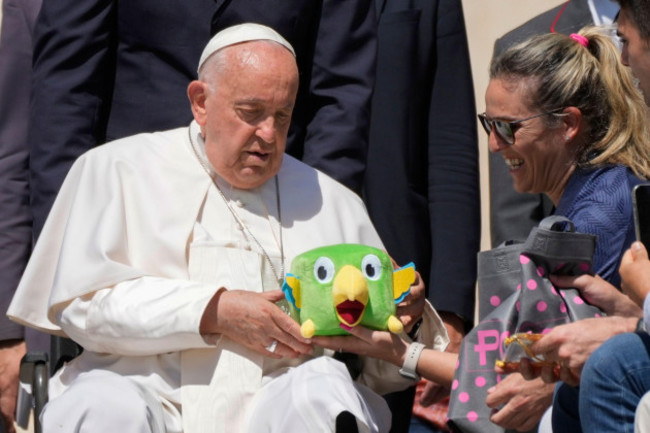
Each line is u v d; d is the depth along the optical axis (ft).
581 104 28.09
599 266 27.07
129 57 31.94
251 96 27.71
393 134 35.35
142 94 31.83
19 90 34.73
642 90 25.55
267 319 26.43
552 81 28.09
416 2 36.32
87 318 27.30
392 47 35.78
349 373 27.02
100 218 28.04
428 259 35.17
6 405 34.09
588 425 23.29
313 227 29.48
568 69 28.14
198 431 26.78
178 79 31.86
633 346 23.16
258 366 27.07
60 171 31.01
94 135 31.50
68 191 29.07
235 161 28.22
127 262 27.99
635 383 22.95
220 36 28.27
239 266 28.09
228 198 29.09
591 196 27.53
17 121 34.63
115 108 31.89
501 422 26.03
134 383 26.78
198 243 28.14
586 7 34.96
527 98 28.22
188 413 26.86
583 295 26.05
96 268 27.43
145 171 28.86
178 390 27.12
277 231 29.14
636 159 27.84
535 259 25.98
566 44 28.50
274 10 31.99
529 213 34.19
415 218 35.09
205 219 28.78
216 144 28.22
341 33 32.55
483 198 47.06
